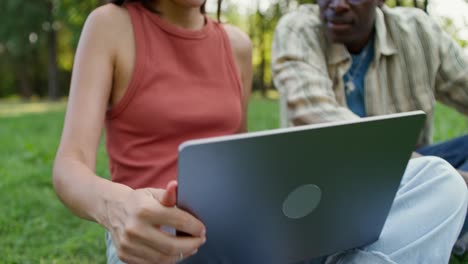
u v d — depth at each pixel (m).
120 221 1.01
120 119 1.46
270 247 1.09
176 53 1.51
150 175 1.44
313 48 2.01
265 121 7.41
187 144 0.84
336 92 2.04
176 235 0.96
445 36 2.08
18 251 2.46
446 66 2.05
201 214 0.95
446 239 1.22
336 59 2.02
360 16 1.88
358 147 1.00
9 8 20.52
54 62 22.16
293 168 0.95
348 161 1.01
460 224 1.26
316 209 1.06
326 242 1.16
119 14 1.48
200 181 0.89
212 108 1.52
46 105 18.09
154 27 1.50
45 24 21.47
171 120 1.45
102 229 2.70
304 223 1.08
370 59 2.04
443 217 1.23
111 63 1.43
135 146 1.46
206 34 1.58
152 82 1.46
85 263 2.31
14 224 2.80
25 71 25.89
